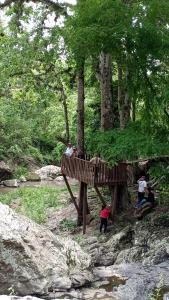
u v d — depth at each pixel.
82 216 22.69
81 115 23.80
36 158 47.12
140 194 20.91
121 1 15.86
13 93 32.16
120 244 17.45
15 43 24.59
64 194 30.69
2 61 24.94
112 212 21.38
